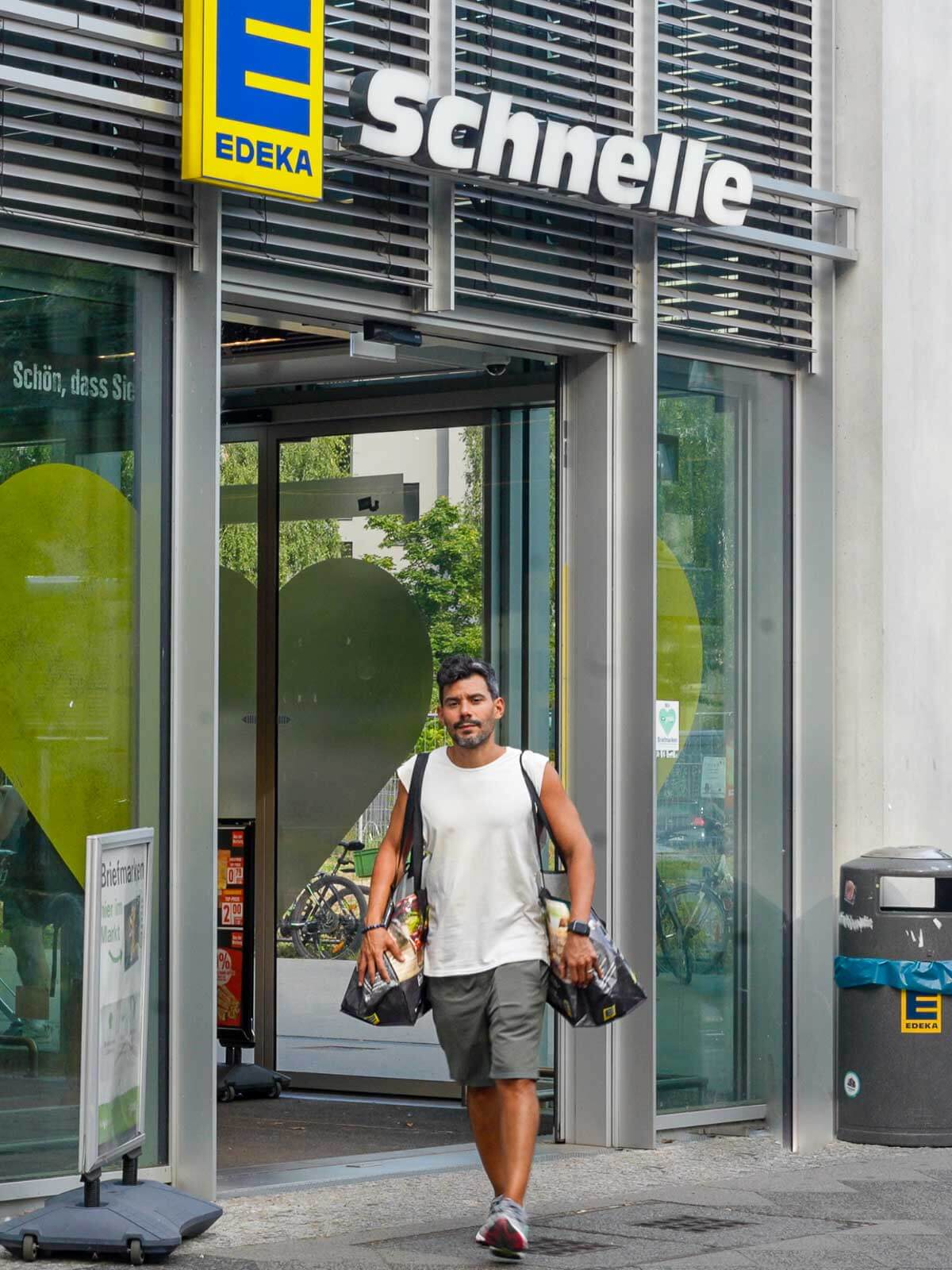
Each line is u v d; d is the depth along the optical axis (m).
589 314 8.21
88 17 6.57
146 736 7.01
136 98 6.72
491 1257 6.11
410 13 7.61
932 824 9.41
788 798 9.21
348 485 9.81
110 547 6.93
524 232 8.16
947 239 9.62
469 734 6.17
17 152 6.49
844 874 8.91
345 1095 9.74
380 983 6.16
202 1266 5.97
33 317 6.72
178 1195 6.37
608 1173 7.77
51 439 6.76
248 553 10.12
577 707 8.52
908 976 8.65
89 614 6.86
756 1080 8.98
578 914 6.11
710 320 8.75
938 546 9.54
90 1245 5.95
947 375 9.61
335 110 7.36
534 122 7.69
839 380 9.29
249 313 7.57
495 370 9.17
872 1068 8.73
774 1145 8.64
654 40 8.47
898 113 9.30
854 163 9.27
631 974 6.16
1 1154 6.53
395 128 7.26
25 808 6.66
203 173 6.71
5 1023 6.57
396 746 9.67
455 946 6.16
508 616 9.27
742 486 9.10
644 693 8.34
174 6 6.99
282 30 6.95
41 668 6.72
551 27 8.13
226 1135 8.60
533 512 9.18
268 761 10.01
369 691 9.76
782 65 9.23
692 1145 8.51
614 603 8.45
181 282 7.06
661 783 8.70
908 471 9.33
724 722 8.97
